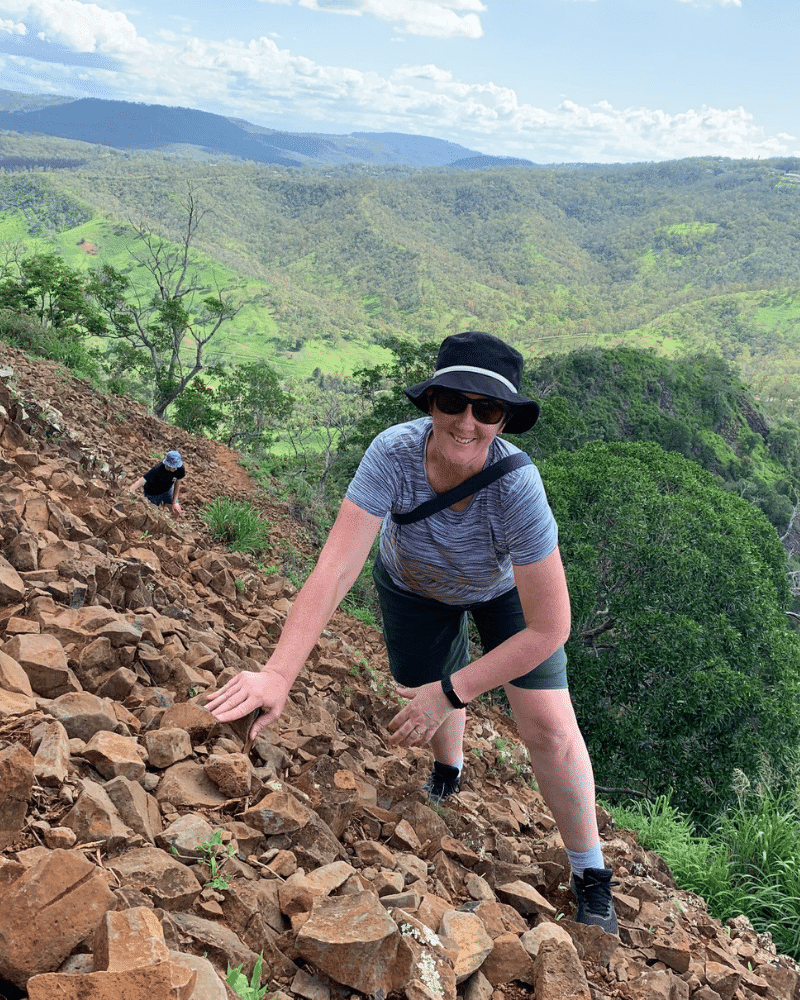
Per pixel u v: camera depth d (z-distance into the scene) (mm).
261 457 31000
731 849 4750
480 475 2133
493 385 1980
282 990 1549
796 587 30375
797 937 3889
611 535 15289
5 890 1288
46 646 2297
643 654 13555
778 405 188875
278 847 2033
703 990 2508
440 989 1689
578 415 90562
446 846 2684
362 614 9758
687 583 14781
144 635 2994
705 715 12742
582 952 2307
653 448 21281
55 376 14148
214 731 2359
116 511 5152
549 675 2398
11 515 3256
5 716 1933
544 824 4109
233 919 1631
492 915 2238
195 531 8578
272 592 6484
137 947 1220
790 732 13109
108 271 41312
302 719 3330
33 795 1686
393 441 2189
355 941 1567
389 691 5539
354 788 2717
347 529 2189
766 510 89938
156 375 40000
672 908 3262
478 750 5125
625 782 12953
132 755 2020
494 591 2469
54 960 1244
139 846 1698
